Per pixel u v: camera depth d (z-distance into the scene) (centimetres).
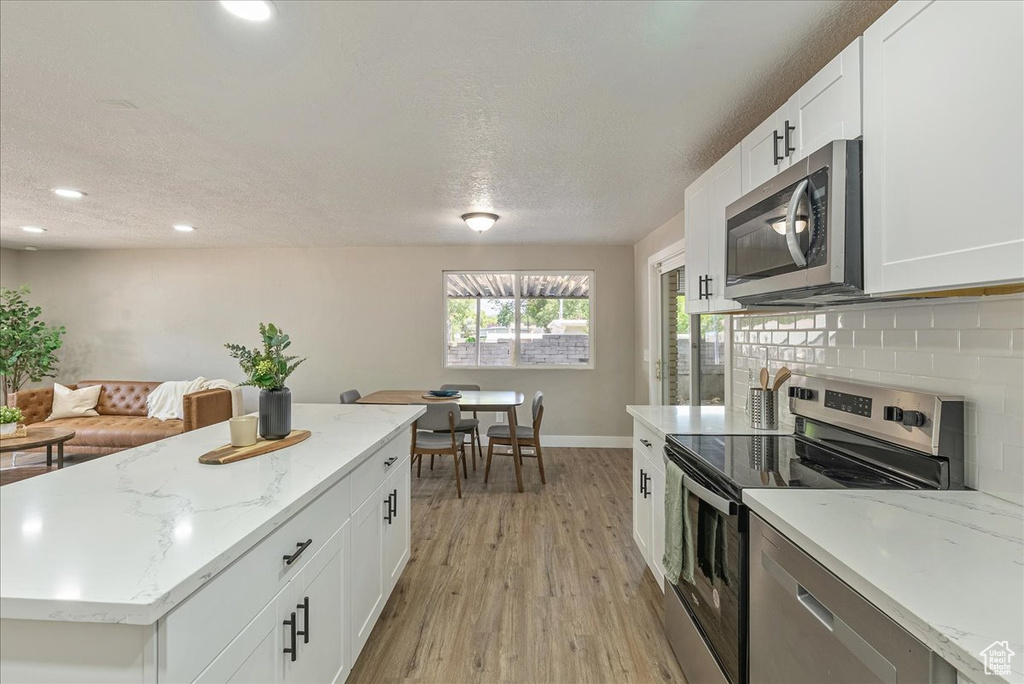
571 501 366
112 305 552
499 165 275
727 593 137
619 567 261
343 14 143
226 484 130
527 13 143
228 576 95
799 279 138
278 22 147
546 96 195
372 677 177
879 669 79
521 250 538
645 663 185
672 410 263
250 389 549
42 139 236
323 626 141
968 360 127
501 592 236
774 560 113
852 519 108
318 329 547
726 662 138
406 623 211
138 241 505
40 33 152
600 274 536
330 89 188
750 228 172
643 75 178
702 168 280
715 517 146
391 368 546
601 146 247
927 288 103
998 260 87
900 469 141
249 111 207
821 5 140
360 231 457
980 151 90
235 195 335
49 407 498
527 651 192
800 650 103
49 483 130
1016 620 69
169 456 160
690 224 257
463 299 551
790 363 217
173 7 140
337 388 548
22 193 329
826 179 127
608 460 487
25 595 74
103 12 142
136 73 176
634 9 142
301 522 127
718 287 218
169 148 248
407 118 214
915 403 136
